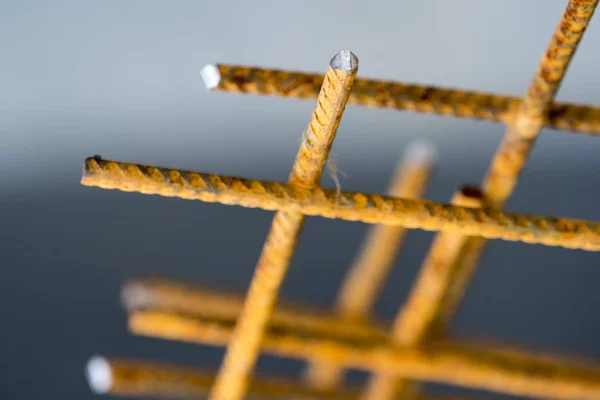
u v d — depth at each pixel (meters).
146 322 0.71
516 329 1.27
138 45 1.26
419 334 0.71
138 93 1.30
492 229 0.62
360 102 0.64
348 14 1.27
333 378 0.82
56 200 1.33
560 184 1.36
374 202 0.62
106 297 1.27
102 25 1.24
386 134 1.37
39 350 1.22
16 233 1.29
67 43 1.25
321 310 0.82
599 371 0.73
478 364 0.72
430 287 0.71
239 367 0.68
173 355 1.24
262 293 0.65
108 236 1.31
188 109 1.33
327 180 1.35
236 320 0.72
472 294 1.30
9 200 1.31
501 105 0.65
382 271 0.82
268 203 0.61
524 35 1.29
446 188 1.36
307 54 1.30
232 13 1.26
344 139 1.37
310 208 0.62
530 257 1.35
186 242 1.33
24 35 1.23
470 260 0.72
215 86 0.63
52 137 1.31
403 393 0.76
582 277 1.33
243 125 1.34
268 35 1.28
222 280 1.28
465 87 1.32
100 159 0.60
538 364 0.72
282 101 1.33
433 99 0.65
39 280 1.27
